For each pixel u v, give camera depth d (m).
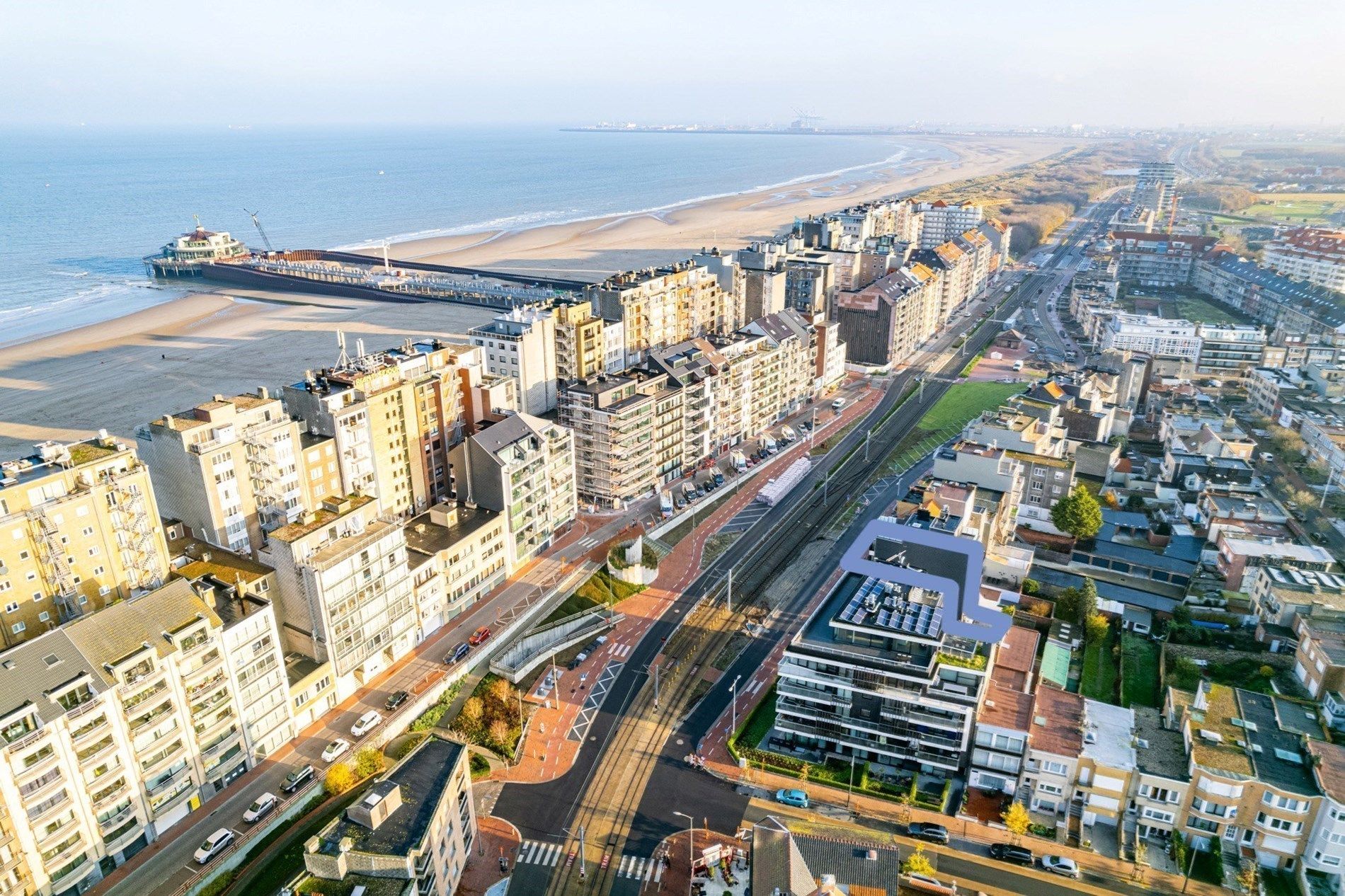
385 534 144.38
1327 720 123.69
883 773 128.25
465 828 111.19
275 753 131.00
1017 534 191.38
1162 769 115.31
